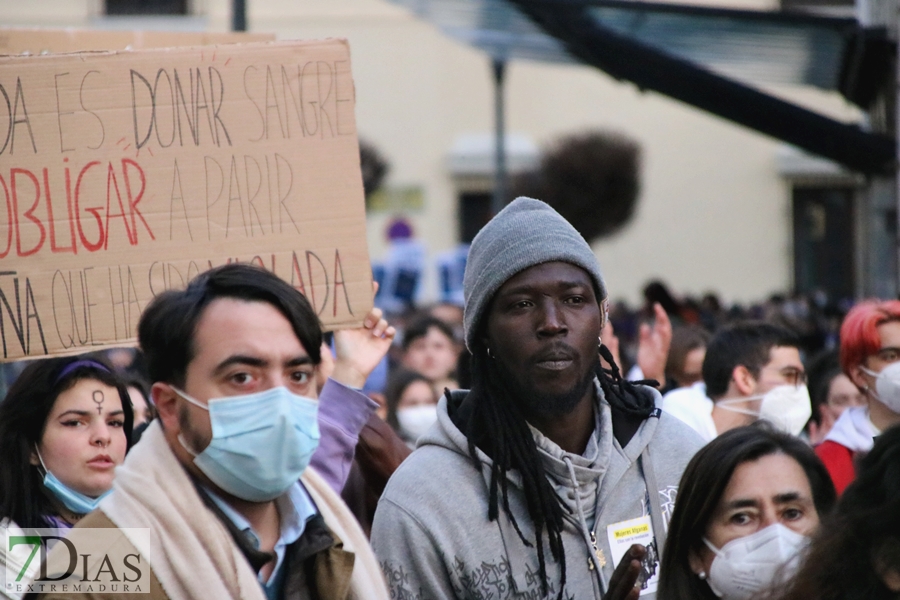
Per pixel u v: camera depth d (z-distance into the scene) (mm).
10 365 20031
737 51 26594
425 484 8094
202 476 6656
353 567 6785
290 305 6648
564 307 8078
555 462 8062
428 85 66062
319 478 7301
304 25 65000
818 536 6418
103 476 8992
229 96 9422
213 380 6496
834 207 64750
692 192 65188
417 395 16500
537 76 66125
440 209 65938
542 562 7867
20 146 9156
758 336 12531
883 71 24828
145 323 6750
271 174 9406
